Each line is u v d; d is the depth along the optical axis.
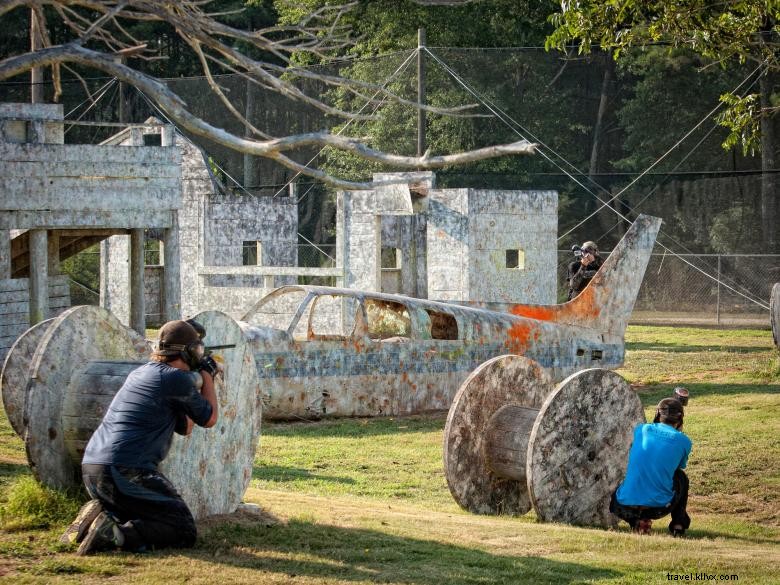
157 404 8.45
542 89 44.78
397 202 28.91
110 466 8.33
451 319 20.09
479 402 12.45
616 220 44.91
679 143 41.78
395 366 19.00
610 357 21.56
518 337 20.31
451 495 12.63
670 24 18.36
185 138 35.78
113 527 8.31
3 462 11.84
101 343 10.04
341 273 29.73
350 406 18.61
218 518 9.73
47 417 9.54
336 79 10.74
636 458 11.60
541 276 31.92
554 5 45.34
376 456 15.55
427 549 9.08
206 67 11.18
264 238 35.94
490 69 44.00
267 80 10.73
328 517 10.22
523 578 8.32
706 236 42.53
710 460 15.35
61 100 45.62
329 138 9.15
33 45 14.08
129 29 47.44
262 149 9.30
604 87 45.41
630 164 44.69
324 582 7.79
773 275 41.28
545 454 11.74
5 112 23.16
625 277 21.94
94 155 23.94
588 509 12.06
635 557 9.31
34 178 23.12
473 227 30.56
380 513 10.85
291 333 18.05
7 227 22.80
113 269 34.81
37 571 7.68
